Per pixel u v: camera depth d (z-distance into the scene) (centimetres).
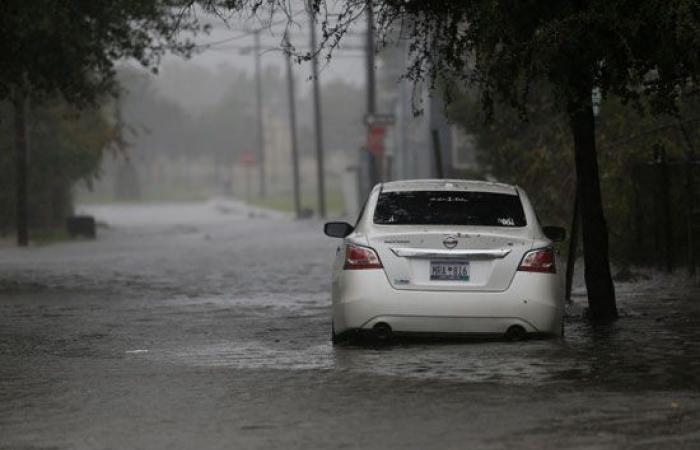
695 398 2644
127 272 7450
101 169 14500
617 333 3766
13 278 7044
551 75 3781
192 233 14688
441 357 3297
